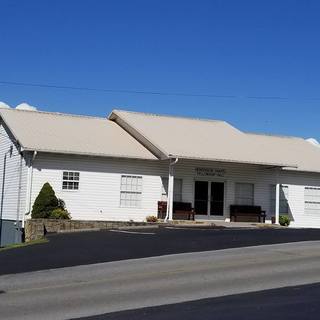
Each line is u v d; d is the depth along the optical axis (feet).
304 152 129.70
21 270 48.06
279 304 33.50
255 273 45.50
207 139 116.88
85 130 110.73
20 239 93.81
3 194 104.22
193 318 29.86
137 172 103.14
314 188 121.70
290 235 75.87
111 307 33.24
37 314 31.37
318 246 62.28
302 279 42.80
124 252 59.00
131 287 39.83
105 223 94.94
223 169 111.14
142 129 112.98
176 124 123.03
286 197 118.52
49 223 89.56
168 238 72.18
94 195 99.35
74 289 39.11
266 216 114.32
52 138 100.48
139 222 98.73
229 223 105.29
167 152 100.58
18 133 98.99
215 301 34.91
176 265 49.75
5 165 105.29
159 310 32.35
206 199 109.50
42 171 95.66
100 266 49.83
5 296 36.65
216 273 45.55
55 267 49.65
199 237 73.05
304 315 30.22
